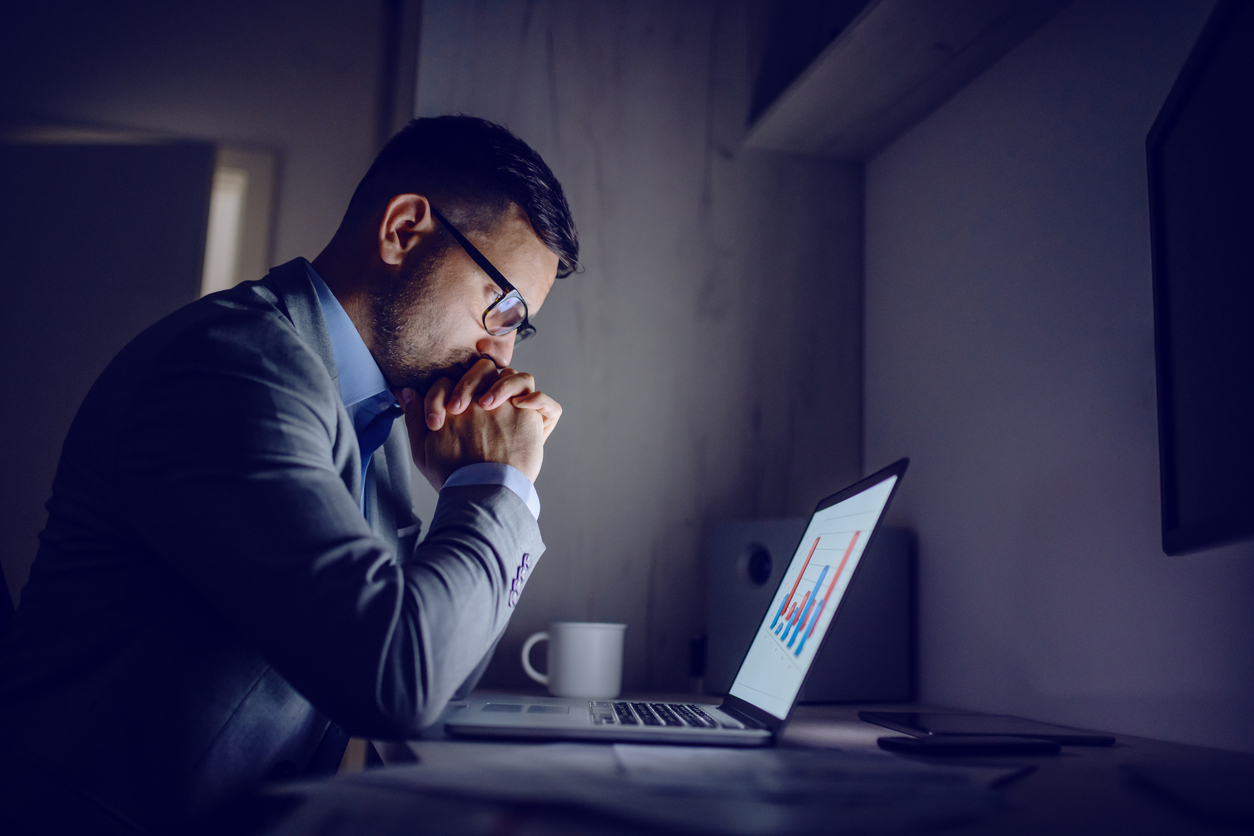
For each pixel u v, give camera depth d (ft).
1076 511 3.38
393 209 3.08
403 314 3.12
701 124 5.44
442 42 5.10
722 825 1.26
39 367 5.18
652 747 2.11
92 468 2.50
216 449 2.23
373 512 3.31
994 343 4.04
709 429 5.16
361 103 5.79
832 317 5.42
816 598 2.79
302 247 5.59
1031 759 2.15
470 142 3.24
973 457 4.14
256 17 5.74
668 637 4.92
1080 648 3.30
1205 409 2.22
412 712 2.08
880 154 5.40
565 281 5.12
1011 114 4.06
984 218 4.21
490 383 3.09
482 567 2.42
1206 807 1.42
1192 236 2.33
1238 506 2.01
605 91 5.33
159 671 2.39
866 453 5.28
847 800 1.44
